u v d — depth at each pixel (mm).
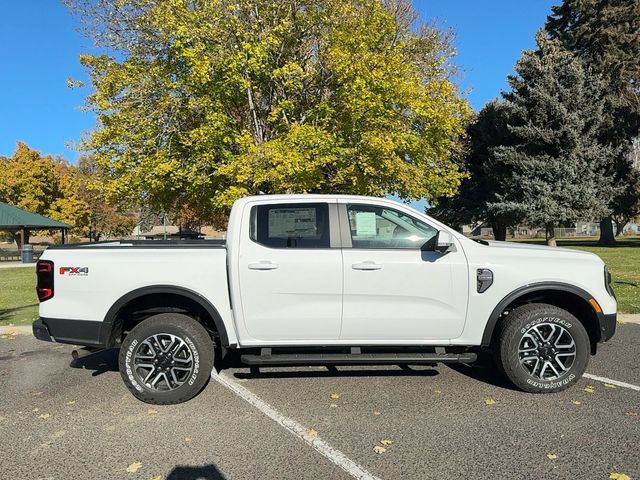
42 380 5637
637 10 31141
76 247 4984
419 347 5160
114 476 3463
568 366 4957
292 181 12188
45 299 4898
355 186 13773
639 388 5129
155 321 4824
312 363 4898
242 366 6074
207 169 13188
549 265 4992
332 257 4867
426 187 16484
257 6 12727
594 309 4984
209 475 3465
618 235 63125
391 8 18969
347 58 12359
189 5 12562
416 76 14867
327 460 3664
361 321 4887
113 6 13914
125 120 13211
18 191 43625
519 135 26375
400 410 4609
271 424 4324
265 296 4832
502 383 5348
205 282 4859
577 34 32438
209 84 12375
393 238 5020
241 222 4984
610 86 31016
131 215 63188
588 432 4078
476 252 4996
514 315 4969
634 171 31203
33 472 3527
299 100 13828
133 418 4492
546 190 25625
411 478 3400
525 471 3465
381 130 12758
